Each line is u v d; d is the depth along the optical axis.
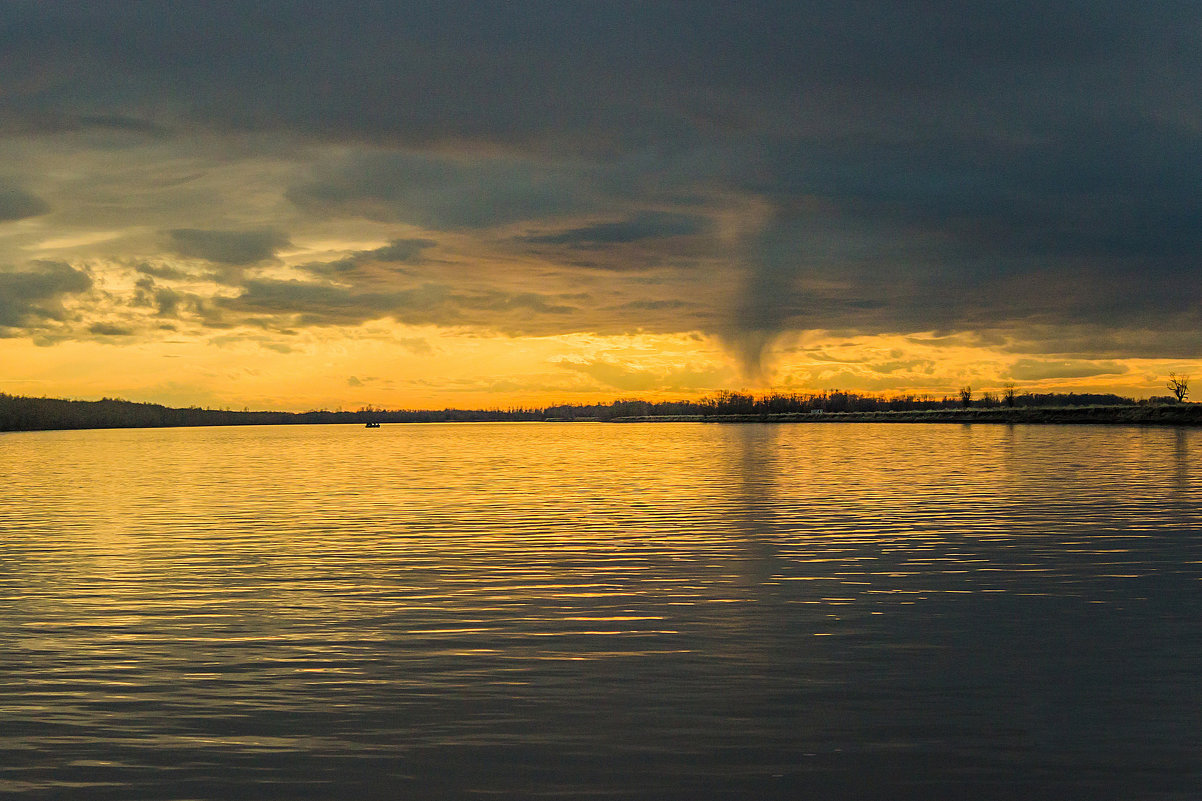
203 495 36.22
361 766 9.00
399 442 117.94
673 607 15.53
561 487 38.81
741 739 9.63
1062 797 8.30
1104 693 10.99
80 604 15.86
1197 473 42.00
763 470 47.81
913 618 14.68
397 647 13.15
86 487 40.81
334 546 22.09
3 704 10.77
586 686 11.36
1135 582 17.28
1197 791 8.39
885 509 29.03
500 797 8.33
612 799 8.30
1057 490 34.44
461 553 21.00
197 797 8.37
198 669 12.11
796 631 13.94
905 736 9.69
